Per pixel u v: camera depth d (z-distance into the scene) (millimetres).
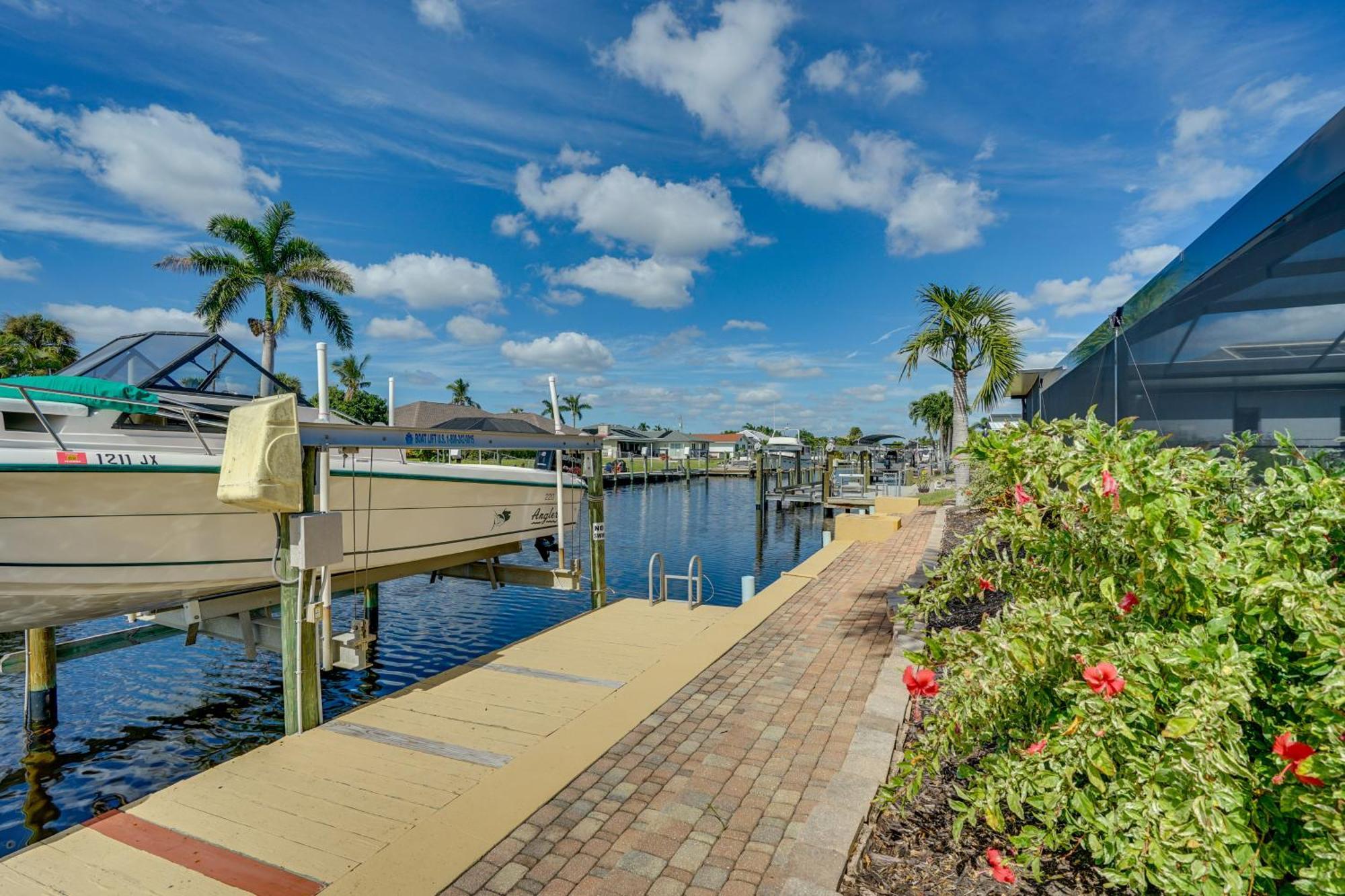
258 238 22328
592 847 3166
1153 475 2189
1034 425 2785
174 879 3162
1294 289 3326
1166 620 2414
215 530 6113
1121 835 2127
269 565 6598
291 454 4641
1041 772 2197
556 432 8328
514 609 12211
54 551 5191
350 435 5242
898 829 2998
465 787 3973
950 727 2576
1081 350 7672
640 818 3396
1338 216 2988
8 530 4957
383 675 8703
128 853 3352
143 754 6500
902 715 4246
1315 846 1744
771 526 27188
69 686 8094
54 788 5879
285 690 4785
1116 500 2248
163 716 7320
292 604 4762
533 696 5348
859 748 3787
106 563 5492
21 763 6305
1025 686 2527
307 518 4707
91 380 5523
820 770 3861
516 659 6223
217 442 6750
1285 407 3418
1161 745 2000
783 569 17547
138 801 3818
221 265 22172
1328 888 1683
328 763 4266
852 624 6875
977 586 3156
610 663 6129
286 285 22516
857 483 32062
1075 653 2402
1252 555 2188
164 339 7207
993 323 16844
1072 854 2660
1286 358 3404
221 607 6555
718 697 4965
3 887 3117
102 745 6652
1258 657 2098
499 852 3143
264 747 4480
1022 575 3035
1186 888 1813
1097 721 2109
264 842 3428
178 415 5980
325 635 5230
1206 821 1791
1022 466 2717
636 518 30328
